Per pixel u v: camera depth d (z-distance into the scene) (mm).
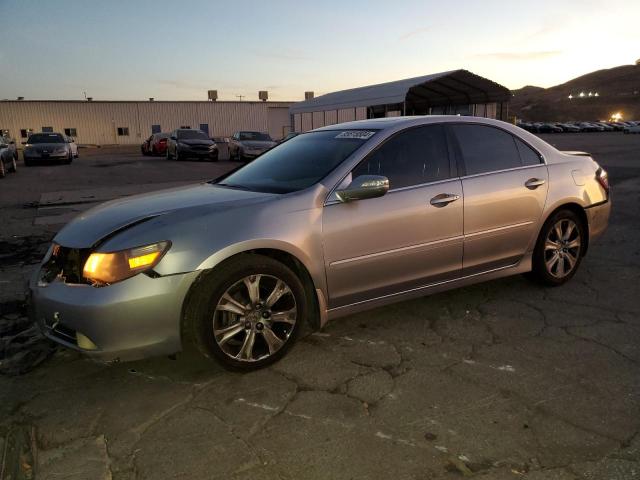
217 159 24297
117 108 50875
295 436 2469
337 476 2180
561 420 2543
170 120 52438
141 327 2775
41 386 3012
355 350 3379
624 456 2260
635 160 17438
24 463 2324
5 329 3820
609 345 3365
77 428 2592
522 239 4125
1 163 15953
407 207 3486
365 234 3340
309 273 3184
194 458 2324
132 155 33188
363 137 3674
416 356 3275
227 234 2926
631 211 8062
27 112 48781
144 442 2457
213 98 53531
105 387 2986
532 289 4449
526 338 3500
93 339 2754
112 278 2746
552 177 4258
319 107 32062
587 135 55125
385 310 4035
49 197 11203
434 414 2621
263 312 3066
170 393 2902
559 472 2170
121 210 3262
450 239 3699
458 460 2262
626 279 4703
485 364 3145
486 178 3895
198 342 2943
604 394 2773
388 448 2357
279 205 3131
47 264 3150
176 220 2924
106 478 2213
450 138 3857
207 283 2891
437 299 4254
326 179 3340
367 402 2752
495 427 2498
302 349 3406
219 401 2805
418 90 25688
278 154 4160
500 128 4156
